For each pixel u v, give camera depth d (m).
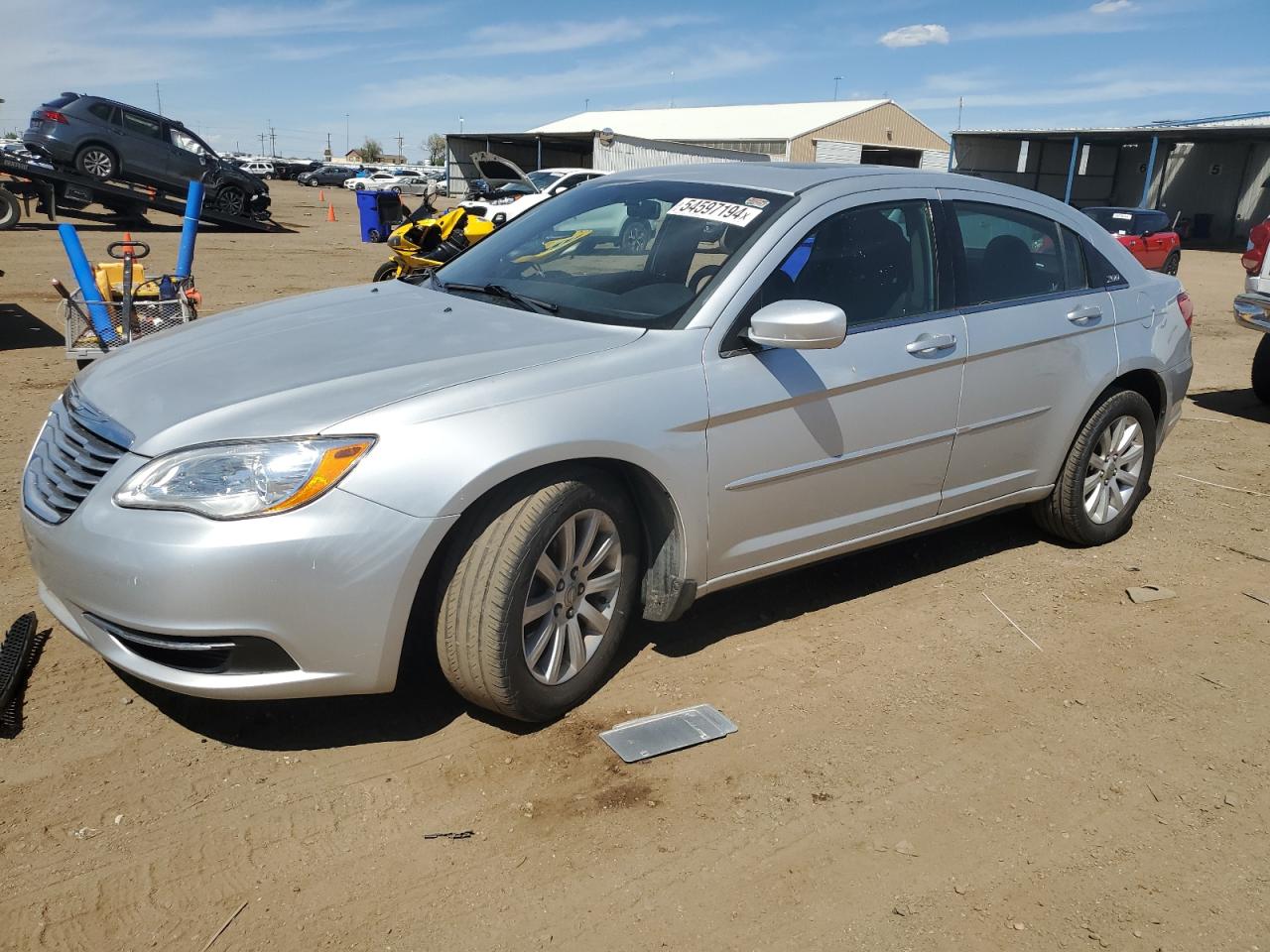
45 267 15.54
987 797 2.97
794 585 4.37
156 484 2.70
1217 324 13.95
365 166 74.00
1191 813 2.93
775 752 3.15
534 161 54.06
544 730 3.22
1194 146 44.41
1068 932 2.45
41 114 22.33
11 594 3.94
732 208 3.75
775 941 2.40
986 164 47.12
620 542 3.30
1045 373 4.30
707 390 3.29
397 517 2.74
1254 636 4.08
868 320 3.76
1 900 2.42
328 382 2.94
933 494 4.07
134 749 3.03
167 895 2.46
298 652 2.74
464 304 3.68
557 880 2.57
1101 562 4.78
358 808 2.82
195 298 7.80
